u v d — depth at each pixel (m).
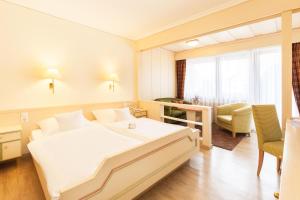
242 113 3.89
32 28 2.83
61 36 3.16
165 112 4.59
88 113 3.55
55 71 2.96
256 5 2.38
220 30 2.84
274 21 3.30
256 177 2.24
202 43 4.90
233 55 4.79
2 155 2.35
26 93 2.80
